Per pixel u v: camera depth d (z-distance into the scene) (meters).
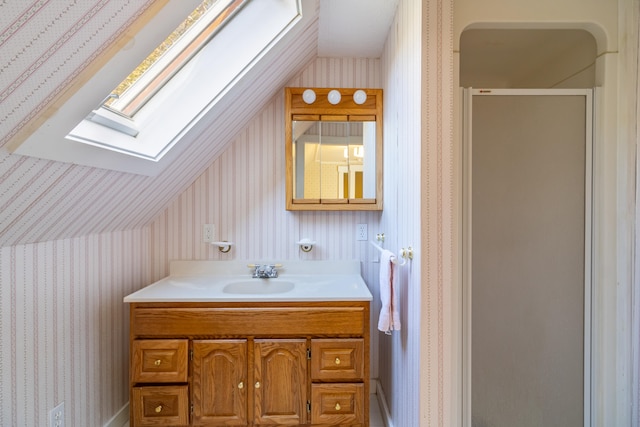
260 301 1.57
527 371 1.47
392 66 1.71
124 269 1.82
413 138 1.29
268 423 1.57
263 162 2.12
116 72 0.87
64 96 0.79
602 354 1.41
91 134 1.06
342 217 2.15
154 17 0.83
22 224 1.07
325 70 2.10
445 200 1.19
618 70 1.38
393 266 1.42
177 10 0.87
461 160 1.43
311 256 2.14
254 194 2.12
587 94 1.44
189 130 1.48
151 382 1.55
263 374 1.57
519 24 1.38
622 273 1.39
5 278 1.11
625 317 1.38
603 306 1.41
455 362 1.38
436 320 1.19
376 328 2.13
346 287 1.78
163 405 1.54
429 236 1.19
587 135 1.43
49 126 0.81
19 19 0.61
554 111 1.45
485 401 1.48
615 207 1.40
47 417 1.28
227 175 2.11
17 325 1.16
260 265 2.11
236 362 1.56
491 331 1.47
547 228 1.46
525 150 1.46
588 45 1.82
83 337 1.49
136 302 1.56
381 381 2.04
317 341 1.57
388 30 1.79
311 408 1.57
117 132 1.24
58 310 1.34
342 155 2.01
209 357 1.56
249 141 2.11
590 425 1.43
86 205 1.29
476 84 2.70
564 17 1.37
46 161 0.92
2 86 0.67
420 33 1.19
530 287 1.46
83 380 1.49
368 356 1.59
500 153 1.46
